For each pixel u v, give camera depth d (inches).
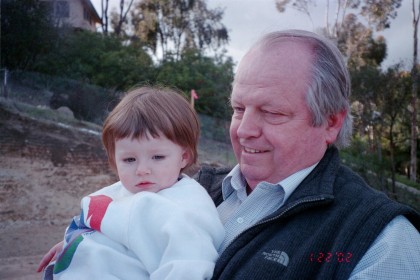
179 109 68.8
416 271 54.4
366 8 360.5
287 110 64.7
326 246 56.9
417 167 334.3
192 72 373.4
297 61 64.6
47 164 280.7
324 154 69.5
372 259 54.7
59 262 63.4
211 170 86.4
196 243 58.8
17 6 334.6
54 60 346.0
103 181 293.1
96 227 63.6
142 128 64.7
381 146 327.9
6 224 257.1
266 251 58.6
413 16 339.6
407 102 323.6
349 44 360.2
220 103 351.6
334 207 60.1
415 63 330.0
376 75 321.1
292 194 65.3
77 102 322.7
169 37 410.9
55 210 274.1
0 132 274.5
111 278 60.0
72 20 364.5
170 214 60.5
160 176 65.7
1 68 322.7
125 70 363.9
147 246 60.2
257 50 67.9
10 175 269.4
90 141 296.7
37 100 312.3
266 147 66.9
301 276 55.6
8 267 213.2
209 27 400.2
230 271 58.6
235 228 67.7
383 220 56.5
